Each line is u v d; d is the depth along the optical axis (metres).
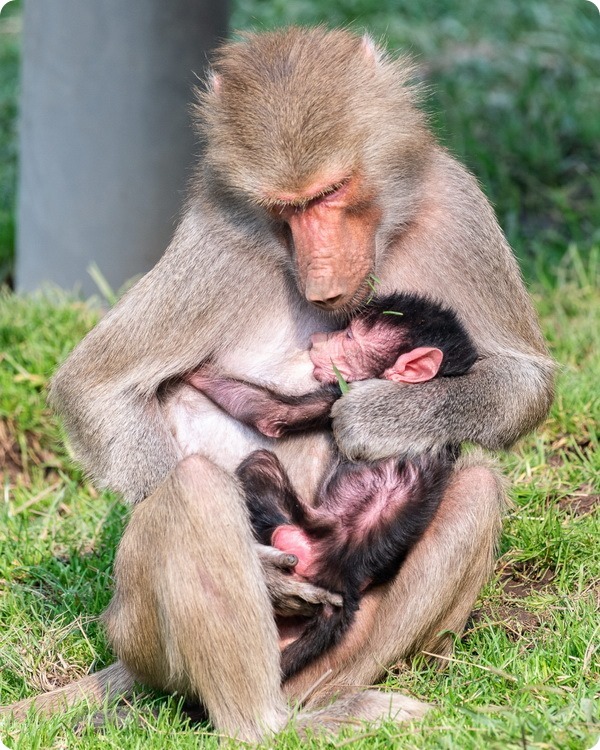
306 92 11.18
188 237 11.95
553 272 21.91
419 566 11.26
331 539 11.28
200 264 11.80
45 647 12.45
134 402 11.70
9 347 18.25
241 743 10.18
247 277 11.82
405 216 11.88
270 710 10.48
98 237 20.67
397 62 12.37
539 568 13.40
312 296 11.16
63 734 10.72
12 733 10.60
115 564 10.98
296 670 11.12
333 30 12.32
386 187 11.57
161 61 20.17
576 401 16.31
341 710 10.62
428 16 32.47
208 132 11.93
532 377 11.92
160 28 20.06
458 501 11.34
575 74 29.12
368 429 11.44
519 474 15.23
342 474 11.70
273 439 11.89
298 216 11.29
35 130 20.84
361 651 11.42
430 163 12.12
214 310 11.81
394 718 10.39
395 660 11.35
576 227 23.33
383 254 11.90
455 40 31.20
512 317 12.27
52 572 14.09
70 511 15.82
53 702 11.44
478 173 24.75
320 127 11.02
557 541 13.34
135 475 11.59
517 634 12.16
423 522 11.27
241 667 10.28
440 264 12.10
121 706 11.35
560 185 24.98
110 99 20.25
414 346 11.83
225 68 11.92
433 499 11.32
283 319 11.99
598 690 10.54
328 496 11.61
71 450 12.39
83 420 11.82
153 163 20.45
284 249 11.65
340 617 11.06
